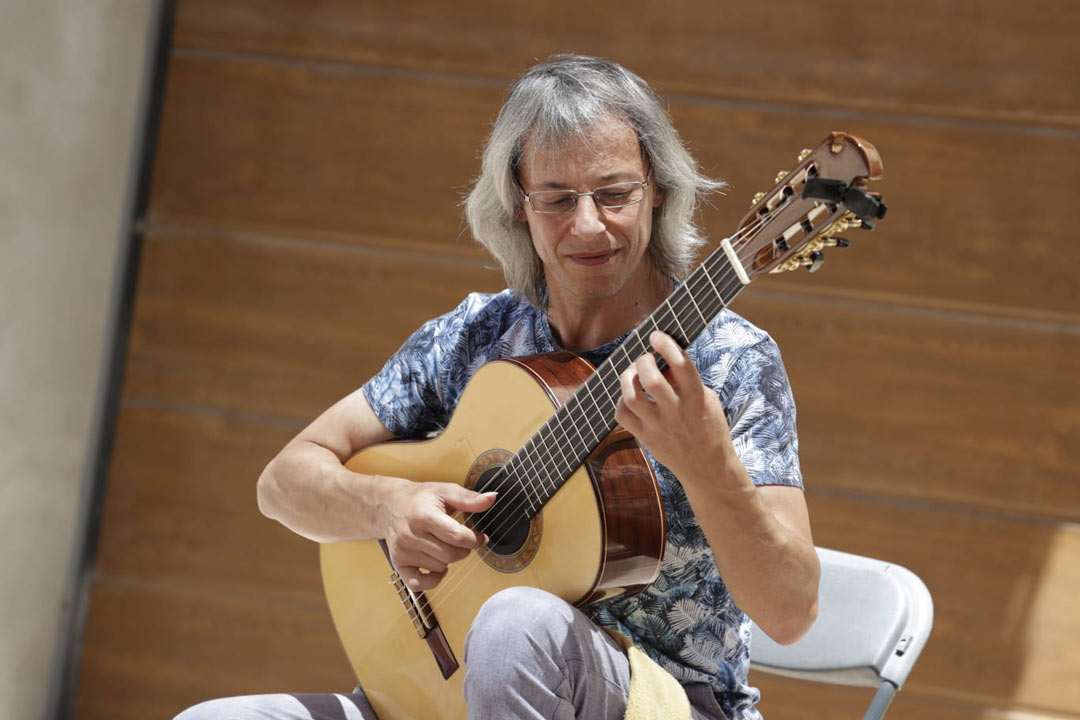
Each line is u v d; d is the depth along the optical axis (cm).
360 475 256
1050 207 436
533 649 195
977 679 439
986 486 440
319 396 483
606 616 230
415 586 232
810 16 450
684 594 234
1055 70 436
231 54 488
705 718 228
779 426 225
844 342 450
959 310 442
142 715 493
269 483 274
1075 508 435
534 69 240
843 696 446
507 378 236
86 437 494
